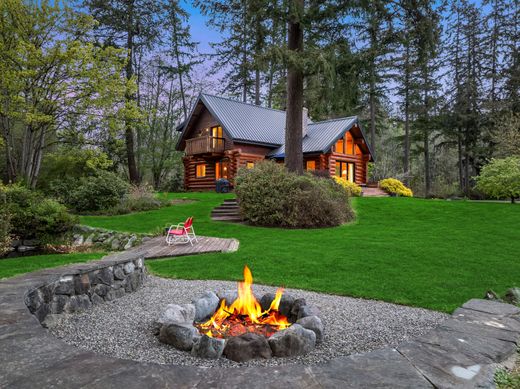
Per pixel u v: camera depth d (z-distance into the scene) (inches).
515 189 685.3
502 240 365.1
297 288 212.7
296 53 499.2
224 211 573.0
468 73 1256.8
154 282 229.3
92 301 174.9
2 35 528.7
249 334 119.6
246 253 306.5
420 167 1861.5
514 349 92.8
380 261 273.9
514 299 173.3
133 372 70.0
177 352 120.5
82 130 627.2
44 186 735.7
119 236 389.4
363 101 1306.6
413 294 196.2
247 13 523.5
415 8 515.5
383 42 532.1
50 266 250.8
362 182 1076.5
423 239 371.9
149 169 1220.5
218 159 985.5
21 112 543.8
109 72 602.9
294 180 504.1
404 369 77.0
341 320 156.9
